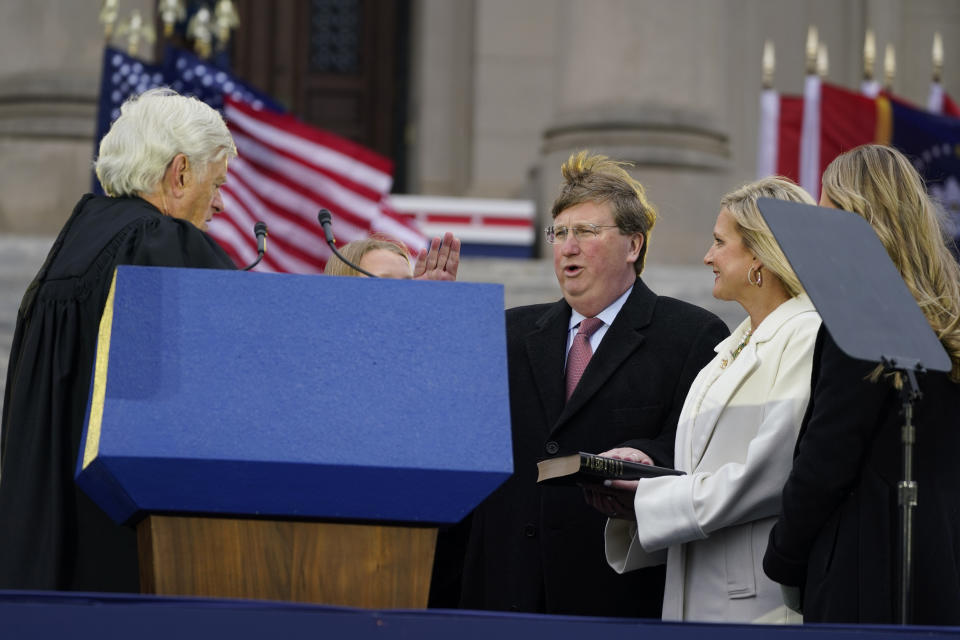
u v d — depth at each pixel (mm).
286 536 7426
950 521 8906
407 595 7461
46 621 6570
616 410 11570
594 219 11820
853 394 8945
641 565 10859
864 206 9516
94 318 9742
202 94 26156
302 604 6746
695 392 10773
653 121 32844
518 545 11633
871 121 30094
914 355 8250
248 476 7191
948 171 29906
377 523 7457
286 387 7383
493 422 7430
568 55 33875
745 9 42875
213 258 9930
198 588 7355
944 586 8781
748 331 10906
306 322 7574
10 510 9516
